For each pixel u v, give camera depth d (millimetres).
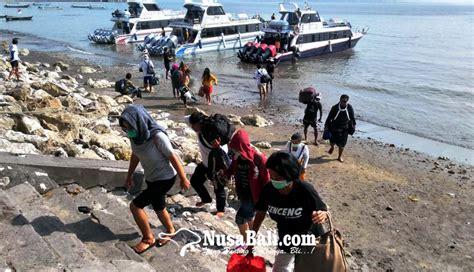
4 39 49531
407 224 9258
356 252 7980
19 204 5465
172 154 5094
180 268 5117
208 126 6406
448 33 71562
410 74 31828
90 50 41719
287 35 36031
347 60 38156
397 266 7617
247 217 5930
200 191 7371
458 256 8070
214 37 39656
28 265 4090
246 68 32906
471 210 10133
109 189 7125
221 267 5570
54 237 4805
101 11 124000
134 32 45406
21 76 21000
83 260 4402
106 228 5449
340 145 12984
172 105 19719
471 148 15602
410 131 17594
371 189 11133
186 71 20109
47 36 54281
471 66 36031
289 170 3812
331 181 11523
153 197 5230
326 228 4262
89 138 9750
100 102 16469
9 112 9945
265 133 16031
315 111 14414
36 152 7832
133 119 4836
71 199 5980
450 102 23078
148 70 22078
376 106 21797
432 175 12570
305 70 32750
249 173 5648
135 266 4465
